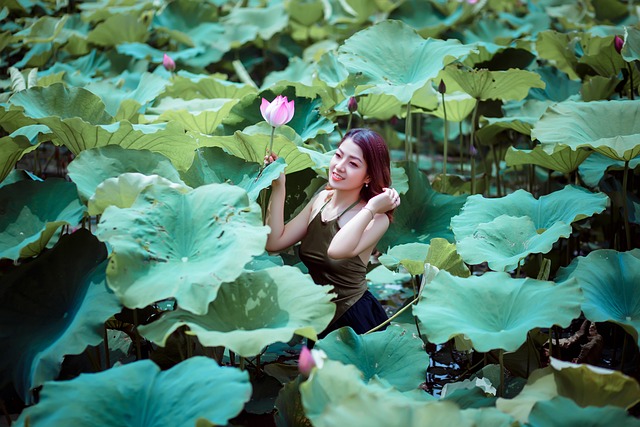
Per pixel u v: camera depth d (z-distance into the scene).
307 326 2.17
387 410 1.83
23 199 2.79
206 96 4.80
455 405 1.86
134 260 2.26
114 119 3.66
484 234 2.88
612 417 1.94
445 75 4.23
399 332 2.60
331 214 2.79
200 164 2.99
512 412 2.07
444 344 3.37
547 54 4.82
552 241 2.66
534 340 2.91
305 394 1.95
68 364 2.71
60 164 5.59
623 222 3.86
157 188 2.50
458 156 6.86
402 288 4.07
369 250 2.79
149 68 6.07
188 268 2.27
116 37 6.07
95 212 2.52
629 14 6.62
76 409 1.96
